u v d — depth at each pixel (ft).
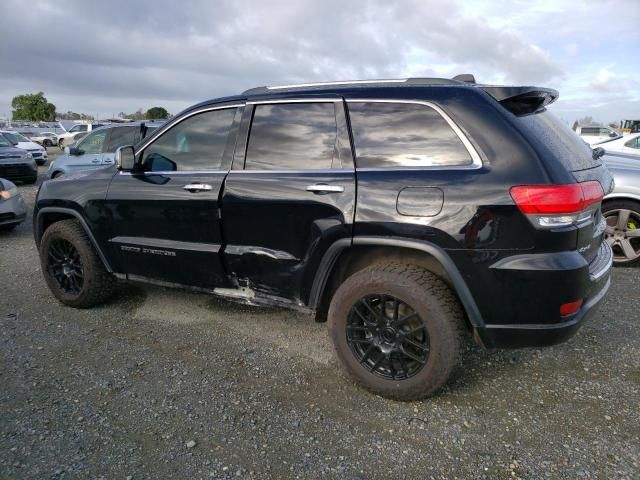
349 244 9.22
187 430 8.52
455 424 8.71
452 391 9.74
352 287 9.30
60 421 8.74
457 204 8.28
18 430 8.47
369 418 8.89
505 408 9.16
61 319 13.32
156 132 12.20
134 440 8.25
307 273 9.95
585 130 68.33
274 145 10.45
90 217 12.96
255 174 10.46
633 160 18.06
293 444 8.18
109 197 12.52
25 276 17.12
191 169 11.53
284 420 8.82
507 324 8.44
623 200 16.83
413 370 9.13
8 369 10.57
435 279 8.87
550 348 11.46
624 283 15.61
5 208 23.47
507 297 8.25
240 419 8.85
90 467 7.59
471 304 8.50
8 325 12.89
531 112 9.18
